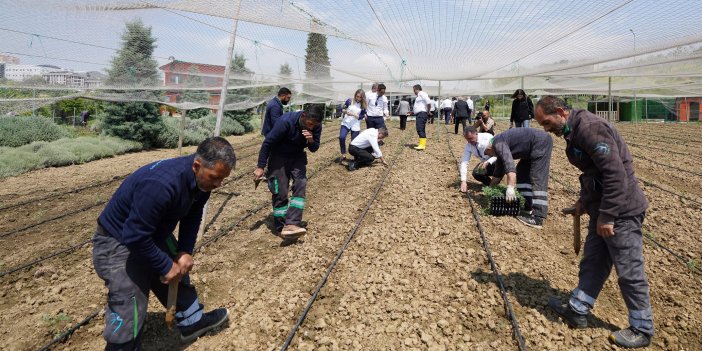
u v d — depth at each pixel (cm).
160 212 250
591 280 327
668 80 1852
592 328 339
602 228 295
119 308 261
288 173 524
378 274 430
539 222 566
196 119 1948
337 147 1373
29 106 1012
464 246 496
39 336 351
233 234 570
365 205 673
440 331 340
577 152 311
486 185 743
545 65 1213
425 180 818
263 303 386
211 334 342
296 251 500
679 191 755
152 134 1504
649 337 310
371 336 335
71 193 815
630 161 301
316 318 364
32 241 566
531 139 564
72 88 886
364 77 1653
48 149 1133
